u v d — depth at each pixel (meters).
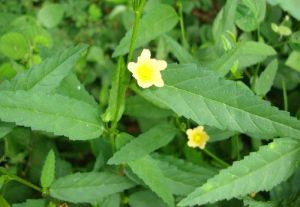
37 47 0.16
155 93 0.11
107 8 0.21
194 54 0.17
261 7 0.15
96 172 0.13
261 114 0.11
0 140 0.16
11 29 0.18
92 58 0.19
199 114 0.11
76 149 0.17
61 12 0.19
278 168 0.12
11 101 0.11
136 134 0.19
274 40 0.17
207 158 0.16
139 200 0.14
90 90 0.19
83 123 0.12
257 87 0.14
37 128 0.11
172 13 0.14
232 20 0.15
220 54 0.16
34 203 0.13
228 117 0.11
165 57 0.18
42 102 0.11
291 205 0.14
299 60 0.15
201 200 0.11
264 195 0.15
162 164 0.13
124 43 0.14
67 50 0.12
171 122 0.16
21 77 0.12
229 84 0.11
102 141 0.14
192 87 0.11
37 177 0.16
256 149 0.15
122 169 0.13
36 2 0.21
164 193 0.12
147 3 0.18
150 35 0.14
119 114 0.12
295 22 0.17
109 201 0.13
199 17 0.20
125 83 0.12
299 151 0.12
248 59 0.15
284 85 0.16
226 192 0.11
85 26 0.20
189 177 0.13
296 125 0.11
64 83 0.13
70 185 0.13
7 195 0.15
